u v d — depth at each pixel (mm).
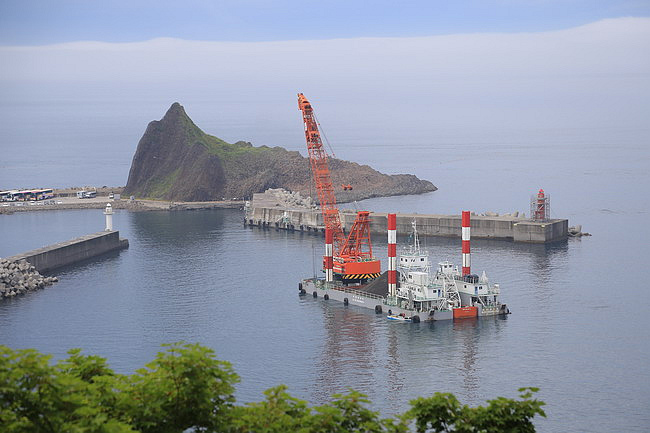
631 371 184625
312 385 179875
